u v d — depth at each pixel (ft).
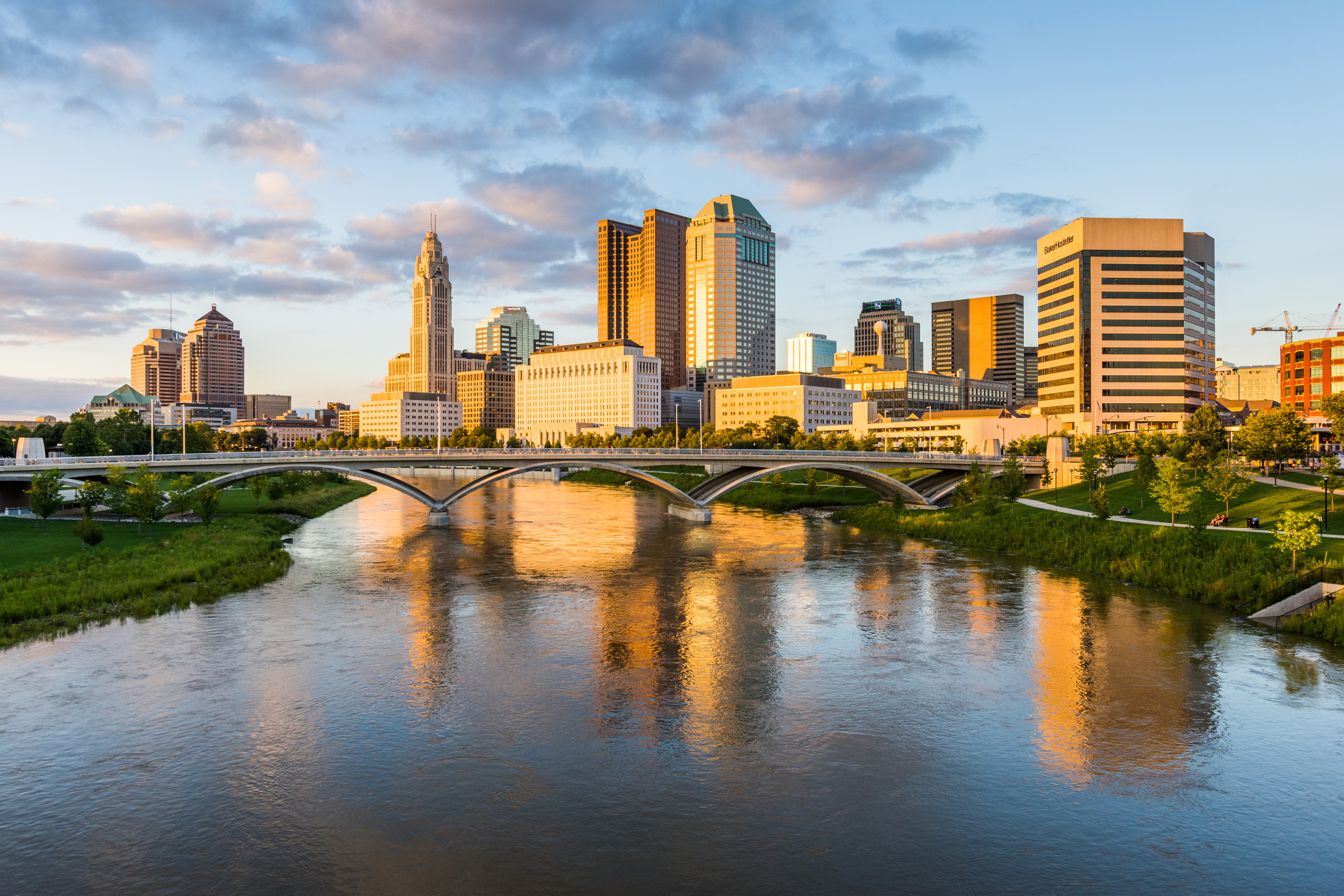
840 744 143.02
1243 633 207.10
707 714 156.04
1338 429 419.95
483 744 142.20
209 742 141.28
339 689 167.02
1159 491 314.96
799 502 526.98
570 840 112.98
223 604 235.81
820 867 107.24
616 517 485.97
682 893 101.55
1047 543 322.34
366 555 328.90
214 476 388.37
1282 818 119.03
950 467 498.69
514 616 226.79
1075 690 167.32
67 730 144.87
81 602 220.02
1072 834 115.14
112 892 100.99
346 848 110.73
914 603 243.19
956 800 124.26
